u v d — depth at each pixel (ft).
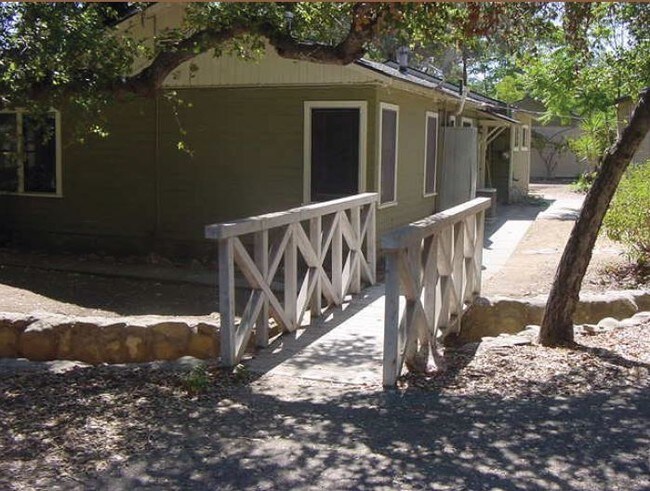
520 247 46.34
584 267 21.84
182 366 20.44
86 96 24.89
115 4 35.78
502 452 14.26
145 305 32.07
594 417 16.06
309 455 14.20
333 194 38.55
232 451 14.42
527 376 19.02
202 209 40.98
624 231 34.91
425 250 20.88
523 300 28.32
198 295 34.19
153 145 41.45
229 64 39.11
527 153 92.07
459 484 12.93
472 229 27.12
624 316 28.30
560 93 61.31
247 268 21.24
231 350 20.13
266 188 39.63
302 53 25.18
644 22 25.70
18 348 24.40
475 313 27.96
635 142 20.76
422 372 19.52
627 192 35.06
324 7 25.21
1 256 42.09
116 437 15.11
